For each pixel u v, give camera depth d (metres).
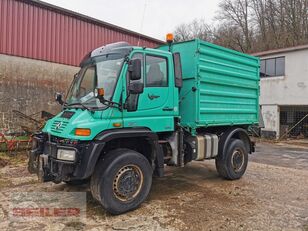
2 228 4.41
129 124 5.12
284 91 19.39
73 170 4.66
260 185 6.88
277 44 34.28
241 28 40.19
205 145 6.67
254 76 8.18
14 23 11.74
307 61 18.27
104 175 4.77
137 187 5.16
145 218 4.82
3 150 9.54
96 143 4.66
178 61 5.98
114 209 4.83
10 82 11.69
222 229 4.42
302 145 16.55
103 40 14.79
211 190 6.43
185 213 5.04
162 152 5.50
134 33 15.95
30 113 12.24
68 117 5.03
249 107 8.11
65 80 13.38
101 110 4.85
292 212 5.12
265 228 4.46
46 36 12.74
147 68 5.40
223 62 7.01
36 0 12.27
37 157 5.30
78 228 4.43
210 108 6.68
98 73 5.32
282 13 35.09
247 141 7.95
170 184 6.90
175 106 5.91
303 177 7.78
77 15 13.70
